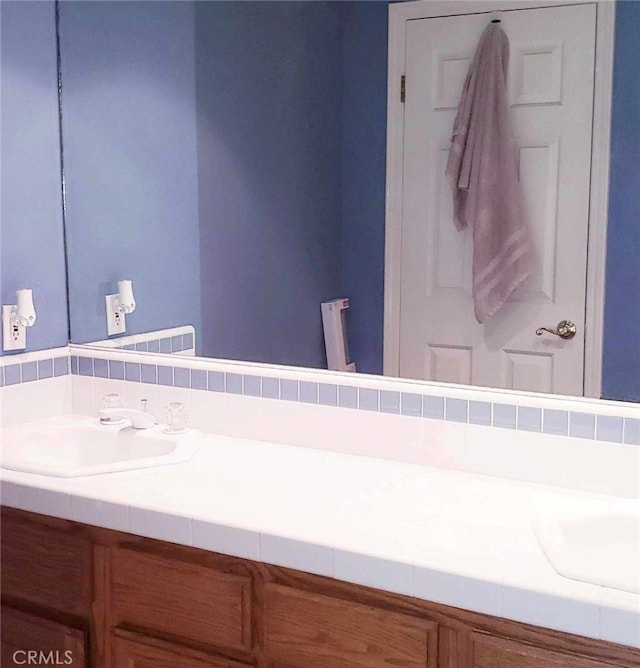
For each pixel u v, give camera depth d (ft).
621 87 5.15
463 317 5.76
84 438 6.88
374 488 5.42
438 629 4.30
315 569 4.53
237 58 6.42
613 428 5.36
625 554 4.92
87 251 7.32
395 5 5.77
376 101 5.91
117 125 6.95
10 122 6.73
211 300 6.72
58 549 5.50
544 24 5.33
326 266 6.20
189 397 6.86
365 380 6.11
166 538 4.99
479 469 5.78
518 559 4.28
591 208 5.31
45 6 6.98
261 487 5.41
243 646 4.88
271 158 6.34
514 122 5.49
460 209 5.70
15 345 6.90
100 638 5.41
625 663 3.88
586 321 5.40
